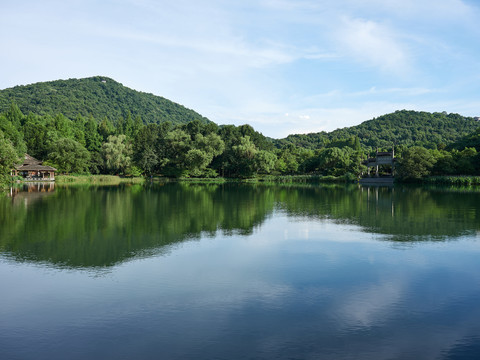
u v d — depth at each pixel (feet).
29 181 313.12
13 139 323.57
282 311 41.34
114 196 182.09
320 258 63.05
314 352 32.94
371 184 338.34
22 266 57.06
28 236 79.15
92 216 109.70
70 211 120.57
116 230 86.94
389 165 401.90
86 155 366.84
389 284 50.21
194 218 107.45
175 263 59.26
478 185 306.96
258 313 40.78
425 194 209.87
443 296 46.01
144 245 71.41
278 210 129.29
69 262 59.31
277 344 34.27
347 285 49.73
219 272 54.85
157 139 422.00
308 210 129.80
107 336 35.70
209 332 36.47
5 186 224.12
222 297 45.16
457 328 37.65
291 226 94.99
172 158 405.39
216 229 89.66
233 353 32.68
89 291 46.80
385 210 129.80
